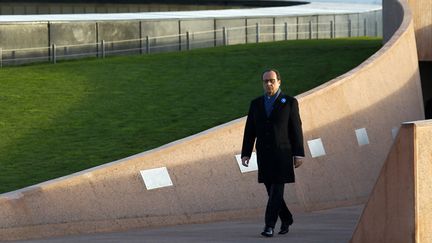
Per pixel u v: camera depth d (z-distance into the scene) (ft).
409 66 100.58
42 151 88.43
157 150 62.23
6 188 72.74
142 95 116.98
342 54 145.59
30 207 55.16
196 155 63.93
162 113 106.52
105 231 58.03
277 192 54.24
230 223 62.90
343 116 79.82
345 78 81.66
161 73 132.67
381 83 88.63
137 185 60.23
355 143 80.64
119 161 60.18
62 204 56.54
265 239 52.47
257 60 142.31
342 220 64.54
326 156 76.28
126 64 141.79
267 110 54.90
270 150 54.44
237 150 66.69
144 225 59.98
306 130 75.00
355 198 78.33
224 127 66.33
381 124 86.48
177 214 61.93
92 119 103.50
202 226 60.70
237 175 66.44
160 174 61.67
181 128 98.84
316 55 145.48
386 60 91.09
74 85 123.44
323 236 53.83
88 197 57.77
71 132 97.09
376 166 82.94
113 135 95.61
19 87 121.39
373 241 43.45
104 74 132.05
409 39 102.89
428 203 42.42
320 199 74.08
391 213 42.75
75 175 57.93
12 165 82.33
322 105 77.41
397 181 42.52
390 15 129.08
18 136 94.94
